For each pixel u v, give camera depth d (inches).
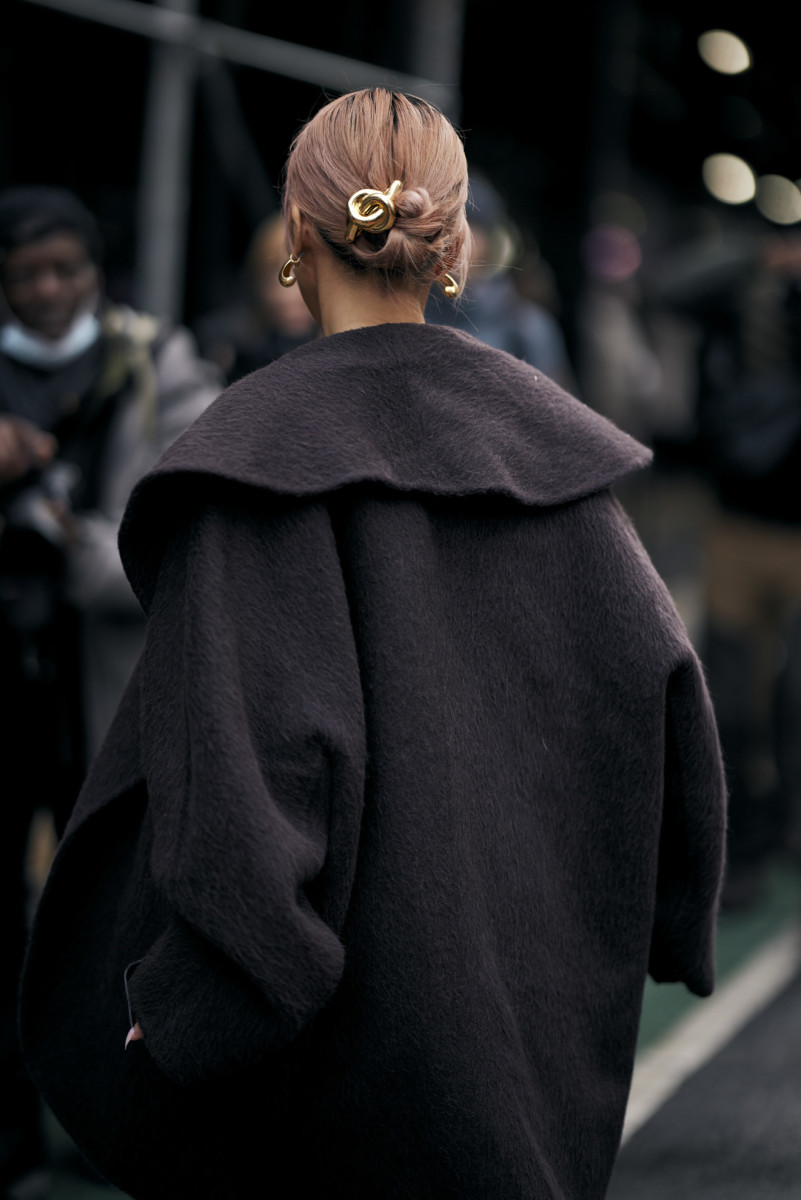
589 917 55.1
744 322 155.5
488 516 52.6
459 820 50.7
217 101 181.6
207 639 47.3
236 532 48.8
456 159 53.7
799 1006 130.6
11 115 166.1
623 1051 56.6
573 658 53.5
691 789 56.4
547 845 53.7
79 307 92.3
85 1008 57.9
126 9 163.9
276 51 178.9
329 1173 52.1
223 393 51.7
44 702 89.1
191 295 187.3
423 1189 50.8
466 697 51.9
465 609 52.4
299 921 46.6
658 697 53.4
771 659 161.8
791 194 381.1
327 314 54.9
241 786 46.3
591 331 293.9
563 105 293.1
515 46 276.4
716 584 158.4
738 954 144.8
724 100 351.9
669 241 362.3
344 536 50.6
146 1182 55.9
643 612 53.5
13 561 87.7
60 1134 106.7
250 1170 53.6
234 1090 52.7
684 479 276.8
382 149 52.2
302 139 53.9
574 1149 54.9
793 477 152.2
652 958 61.1
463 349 53.6
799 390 152.5
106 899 58.0
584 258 296.8
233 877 46.0
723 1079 115.1
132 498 49.3
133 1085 55.3
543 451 52.9
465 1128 50.2
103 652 91.8
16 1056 89.1
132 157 176.9
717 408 156.3
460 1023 50.1
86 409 91.9
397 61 193.6
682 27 326.6
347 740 48.0
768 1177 99.3
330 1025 50.9
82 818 55.3
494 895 52.2
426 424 51.4
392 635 49.8
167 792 48.2
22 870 89.8
